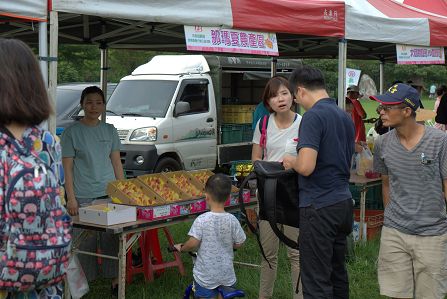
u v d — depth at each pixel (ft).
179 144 38.86
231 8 16.84
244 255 23.11
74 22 22.79
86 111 18.21
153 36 24.97
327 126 13.17
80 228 16.34
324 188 13.29
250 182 19.02
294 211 13.99
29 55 8.05
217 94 42.83
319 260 13.37
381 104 14.06
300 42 31.17
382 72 42.39
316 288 13.39
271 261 16.78
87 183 17.85
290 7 18.54
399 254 14.07
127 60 93.20
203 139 40.88
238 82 52.54
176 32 22.71
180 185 18.30
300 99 13.82
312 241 13.34
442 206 13.76
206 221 14.97
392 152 14.02
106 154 18.37
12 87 7.82
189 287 15.90
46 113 8.18
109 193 17.16
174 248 15.37
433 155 13.55
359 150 25.64
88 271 18.30
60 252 7.98
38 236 7.82
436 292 13.85
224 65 43.91
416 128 13.78
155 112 38.58
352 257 22.75
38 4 13.05
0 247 7.70
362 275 21.45
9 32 21.53
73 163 17.89
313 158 12.94
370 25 21.70
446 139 13.53
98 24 23.21
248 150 45.11
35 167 7.86
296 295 16.19
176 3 15.61
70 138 17.83
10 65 7.86
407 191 13.85
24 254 7.67
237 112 46.70
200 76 41.29
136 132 36.91
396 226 14.02
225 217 15.12
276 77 16.26
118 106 39.60
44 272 7.79
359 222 24.80
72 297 16.99
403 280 14.14
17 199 7.66
